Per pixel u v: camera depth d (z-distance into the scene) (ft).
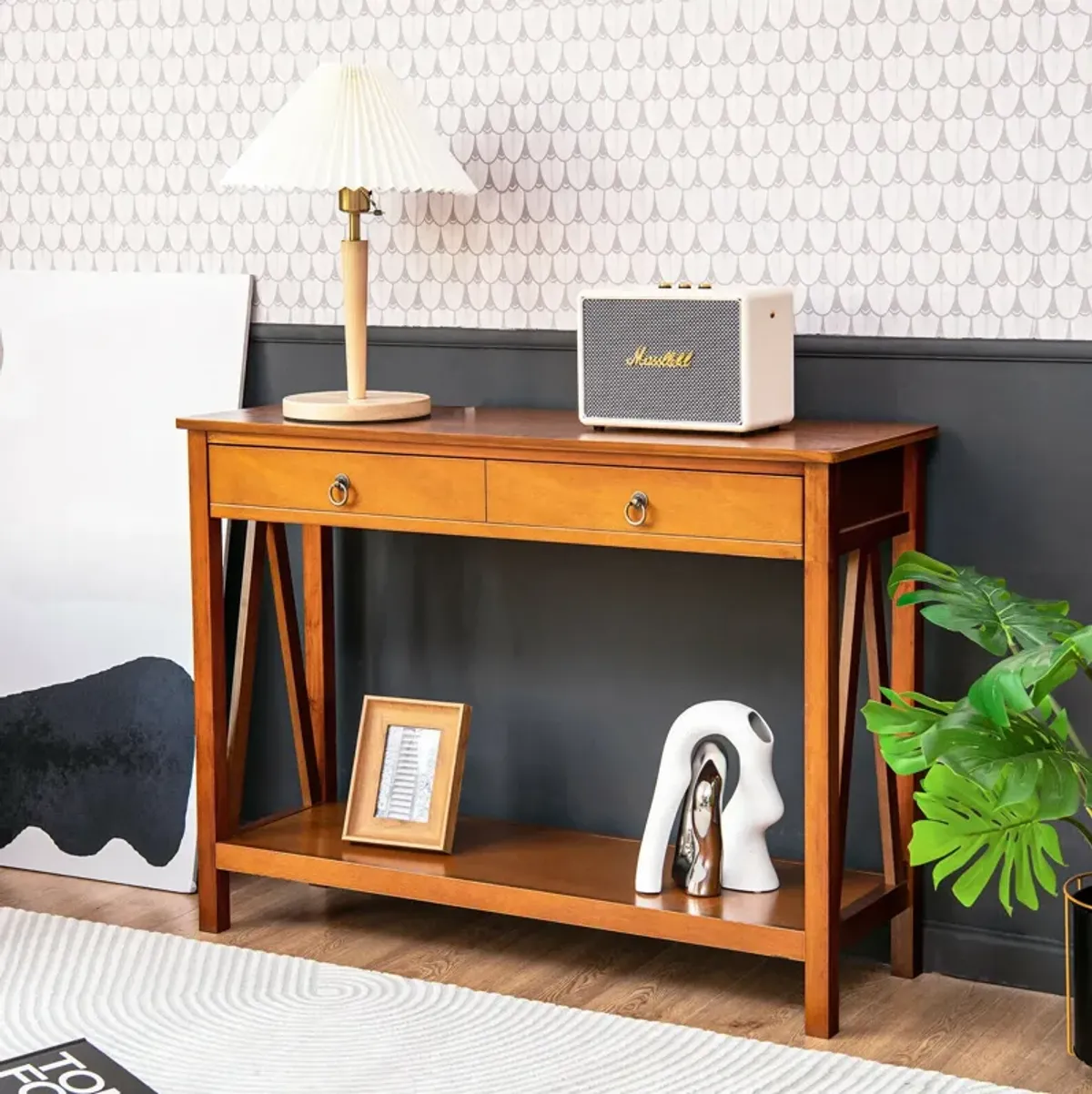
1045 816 7.59
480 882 9.50
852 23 9.48
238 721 10.54
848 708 8.99
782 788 10.14
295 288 11.28
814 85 9.62
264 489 9.77
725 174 9.91
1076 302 9.16
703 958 9.87
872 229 9.58
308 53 11.03
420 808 10.12
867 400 9.68
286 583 10.79
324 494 9.59
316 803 11.09
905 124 9.43
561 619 10.64
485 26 10.46
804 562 9.06
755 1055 8.48
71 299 11.87
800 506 8.38
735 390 8.84
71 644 11.71
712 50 9.85
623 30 10.07
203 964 9.75
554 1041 8.68
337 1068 8.39
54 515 11.81
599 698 10.58
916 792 8.81
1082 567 9.27
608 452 8.75
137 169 11.68
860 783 9.91
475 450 9.11
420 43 10.67
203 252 11.55
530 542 10.67
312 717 11.18
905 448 9.34
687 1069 8.34
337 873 9.89
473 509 9.18
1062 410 9.22
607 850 10.09
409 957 9.91
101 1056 8.50
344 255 9.86
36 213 12.07
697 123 9.95
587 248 10.36
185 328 11.52
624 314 9.07
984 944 9.59
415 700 10.25
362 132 9.68
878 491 9.07
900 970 9.64
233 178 9.79
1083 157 9.05
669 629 10.32
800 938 8.71
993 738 7.76
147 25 11.51
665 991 9.39
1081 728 9.34
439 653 11.05
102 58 11.69
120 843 11.43
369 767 10.28
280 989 9.36
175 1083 8.22
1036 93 9.11
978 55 9.21
